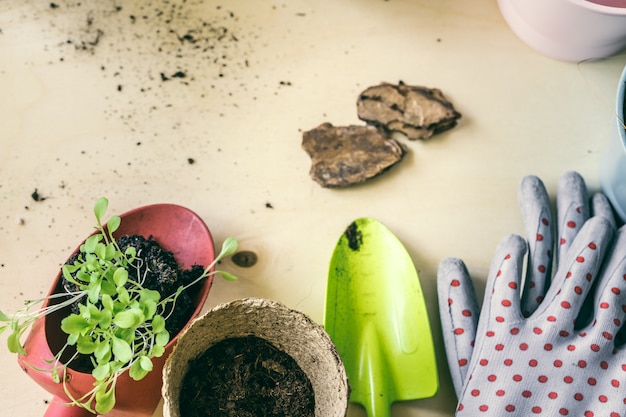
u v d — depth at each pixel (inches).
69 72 40.9
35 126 39.6
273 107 40.5
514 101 41.1
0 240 36.8
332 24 42.7
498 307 34.3
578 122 40.7
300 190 38.6
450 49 42.3
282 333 30.6
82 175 38.5
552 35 40.2
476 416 32.4
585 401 32.3
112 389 27.4
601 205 37.9
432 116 39.3
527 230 37.3
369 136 39.3
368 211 38.4
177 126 39.8
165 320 31.0
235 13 42.7
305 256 37.2
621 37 38.4
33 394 33.9
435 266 37.5
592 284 35.5
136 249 32.8
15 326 28.2
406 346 35.3
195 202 38.2
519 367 32.9
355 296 36.4
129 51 41.6
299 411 30.8
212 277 33.4
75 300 30.2
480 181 39.2
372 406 33.5
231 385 31.0
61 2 42.7
